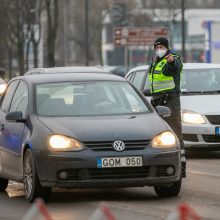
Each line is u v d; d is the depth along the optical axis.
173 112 39.19
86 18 160.12
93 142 31.41
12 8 157.12
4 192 37.28
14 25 160.88
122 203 32.41
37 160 31.78
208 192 35.25
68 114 34.03
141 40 175.00
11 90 38.31
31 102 34.59
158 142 31.92
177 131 38.94
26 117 34.16
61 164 31.12
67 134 31.61
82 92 35.31
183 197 33.81
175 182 33.22
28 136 32.88
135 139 31.69
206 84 52.47
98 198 33.84
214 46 188.25
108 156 31.17
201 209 30.84
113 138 31.52
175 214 19.89
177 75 39.44
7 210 31.58
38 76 36.84
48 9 131.88
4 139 36.03
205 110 49.41
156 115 34.44
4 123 36.56
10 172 35.34
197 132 49.16
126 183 31.39
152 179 31.66
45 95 35.00
